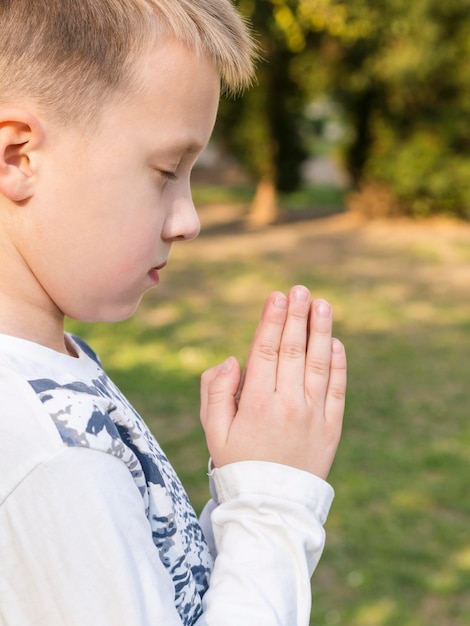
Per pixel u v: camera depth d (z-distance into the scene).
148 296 8.15
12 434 0.68
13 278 0.76
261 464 0.82
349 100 12.69
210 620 0.74
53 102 0.71
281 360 0.86
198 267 9.66
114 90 0.72
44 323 0.78
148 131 0.74
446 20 11.33
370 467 4.32
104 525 0.66
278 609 0.75
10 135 0.71
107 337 6.60
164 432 4.70
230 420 0.86
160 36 0.74
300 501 0.81
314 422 0.85
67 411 0.69
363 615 3.05
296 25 9.82
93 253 0.74
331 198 16.03
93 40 0.72
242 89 0.88
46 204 0.73
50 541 0.66
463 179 12.45
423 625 3.01
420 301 8.38
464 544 3.56
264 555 0.78
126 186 0.74
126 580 0.66
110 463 0.69
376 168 12.77
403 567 3.37
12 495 0.66
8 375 0.70
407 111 12.41
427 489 4.07
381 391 5.62
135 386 5.50
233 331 7.06
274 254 10.56
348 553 3.46
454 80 11.84
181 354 6.29
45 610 0.67
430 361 6.39
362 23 10.26
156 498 0.80
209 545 0.95
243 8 9.26
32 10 0.72
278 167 13.30
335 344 0.89
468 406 5.36
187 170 0.80
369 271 9.68
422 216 12.87
